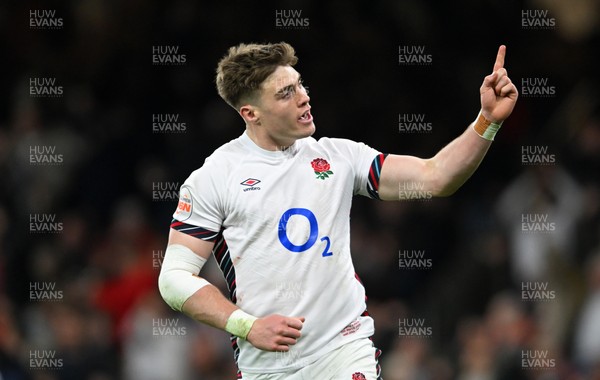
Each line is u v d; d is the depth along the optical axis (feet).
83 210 148.97
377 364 60.85
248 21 155.53
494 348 118.83
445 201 145.18
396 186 62.18
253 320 58.29
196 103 156.56
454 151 60.80
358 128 151.64
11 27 170.60
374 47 155.43
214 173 61.00
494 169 152.15
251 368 61.46
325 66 152.97
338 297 60.34
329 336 60.03
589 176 137.69
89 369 123.75
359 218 139.13
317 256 60.03
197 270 60.95
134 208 145.28
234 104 62.18
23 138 153.48
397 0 157.89
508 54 159.94
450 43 159.12
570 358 123.24
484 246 135.54
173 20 157.99
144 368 124.67
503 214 138.31
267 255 60.08
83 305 128.57
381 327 124.36
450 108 155.33
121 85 160.15
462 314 131.44
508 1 162.20
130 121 155.53
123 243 137.90
